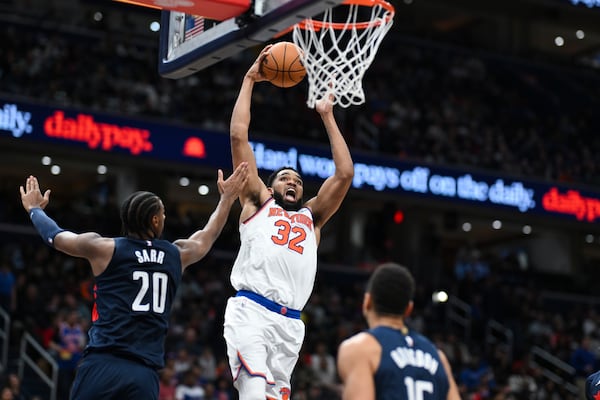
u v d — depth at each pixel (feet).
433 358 19.10
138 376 20.84
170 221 95.66
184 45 27.30
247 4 24.20
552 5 108.99
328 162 94.12
